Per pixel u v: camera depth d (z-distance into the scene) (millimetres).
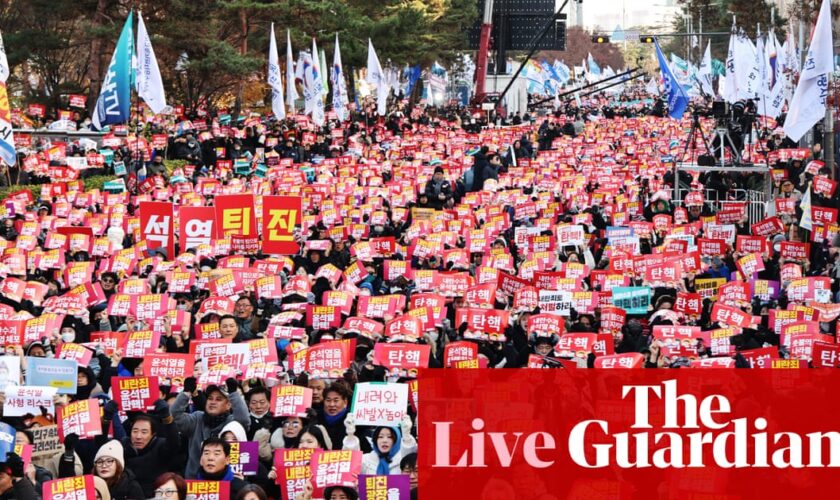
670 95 50469
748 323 18094
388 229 29547
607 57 183125
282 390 13156
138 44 37531
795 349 16375
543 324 17281
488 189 36812
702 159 35969
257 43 61656
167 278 21578
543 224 27984
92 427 12688
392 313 18281
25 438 12508
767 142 47312
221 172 42312
